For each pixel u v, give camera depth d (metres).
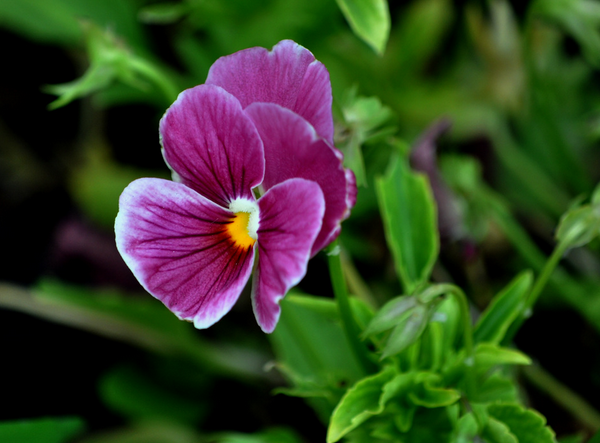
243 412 0.31
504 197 0.33
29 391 0.33
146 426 0.30
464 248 0.28
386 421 0.24
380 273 0.32
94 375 0.33
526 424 0.23
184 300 0.22
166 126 0.22
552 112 0.31
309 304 0.24
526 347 0.31
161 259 0.22
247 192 0.22
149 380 0.32
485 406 0.23
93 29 0.26
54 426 0.26
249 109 0.21
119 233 0.21
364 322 0.24
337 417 0.23
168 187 0.22
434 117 0.33
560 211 0.32
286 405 0.31
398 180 0.26
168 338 0.31
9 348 0.33
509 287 0.25
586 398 0.30
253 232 0.22
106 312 0.30
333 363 0.27
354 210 0.31
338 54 0.33
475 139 0.33
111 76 0.26
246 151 0.21
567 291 0.29
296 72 0.22
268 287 0.21
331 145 0.21
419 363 0.24
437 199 0.28
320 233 0.21
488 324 0.24
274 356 0.32
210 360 0.31
